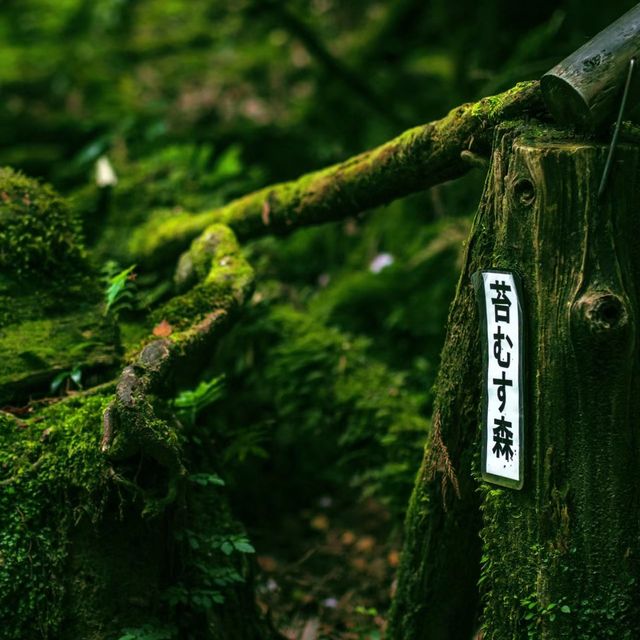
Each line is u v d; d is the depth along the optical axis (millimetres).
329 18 7965
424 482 2500
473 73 4684
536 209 1981
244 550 2568
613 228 1923
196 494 2809
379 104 5750
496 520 2162
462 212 4629
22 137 6602
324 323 4086
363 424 3414
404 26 6793
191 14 8805
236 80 7582
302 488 4305
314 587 3492
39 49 8438
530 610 2100
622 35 1945
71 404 2568
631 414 1954
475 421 2320
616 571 1992
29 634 2373
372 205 2762
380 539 3902
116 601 2414
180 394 2908
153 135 5215
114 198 4258
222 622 2686
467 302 2277
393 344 4289
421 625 2613
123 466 2344
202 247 3252
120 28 8781
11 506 2398
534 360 2035
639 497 1986
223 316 2807
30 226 3010
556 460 2010
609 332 1880
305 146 6203
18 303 2916
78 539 2406
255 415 3904
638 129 2020
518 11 5371
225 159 4801
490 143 2219
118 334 2857
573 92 1949
